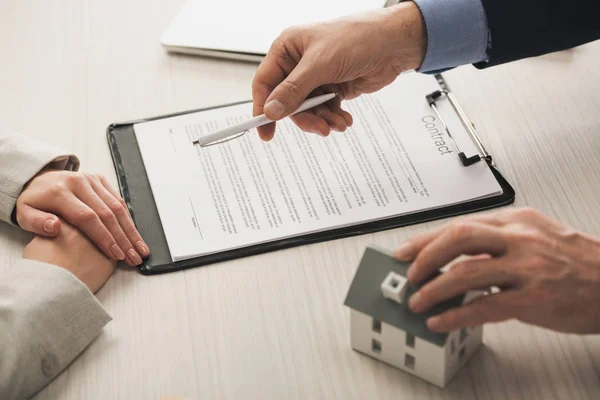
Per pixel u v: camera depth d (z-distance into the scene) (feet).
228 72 3.56
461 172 2.98
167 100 3.43
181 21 3.74
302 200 2.94
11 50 3.74
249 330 2.57
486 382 2.36
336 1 3.81
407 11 3.10
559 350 2.42
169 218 2.91
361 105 3.29
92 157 3.22
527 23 3.08
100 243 2.78
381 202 2.90
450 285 2.15
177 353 2.52
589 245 2.27
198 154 3.15
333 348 2.49
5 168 2.99
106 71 3.60
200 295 2.69
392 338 2.28
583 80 3.38
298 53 3.08
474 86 3.39
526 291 2.18
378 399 2.34
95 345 2.58
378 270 2.27
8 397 2.40
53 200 2.86
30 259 2.72
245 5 3.80
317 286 2.68
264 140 3.12
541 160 3.05
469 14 3.07
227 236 2.83
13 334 2.46
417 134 3.15
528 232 2.23
